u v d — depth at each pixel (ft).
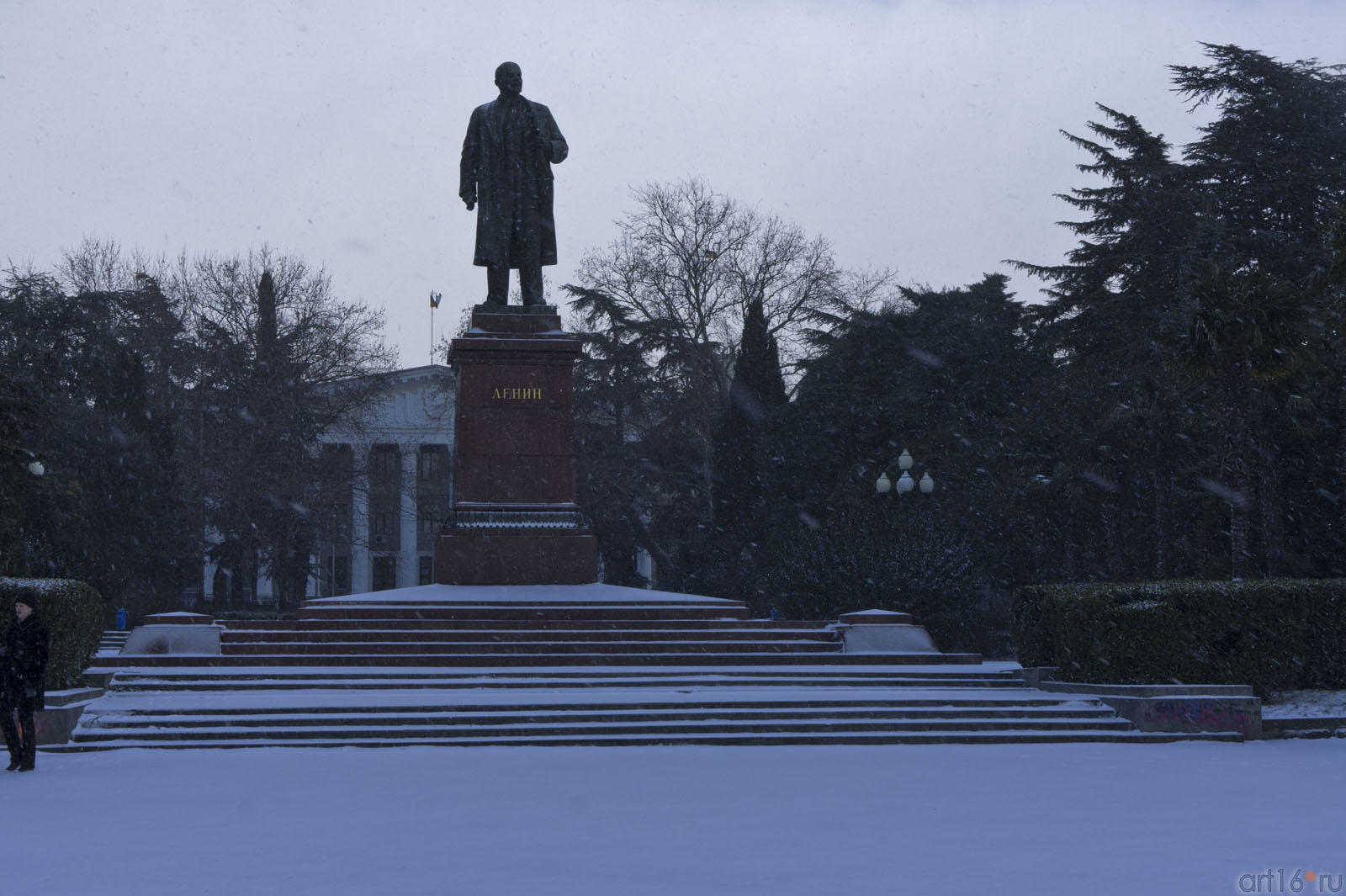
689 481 197.77
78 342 164.55
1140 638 59.21
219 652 62.95
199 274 170.60
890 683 61.93
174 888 21.42
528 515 78.64
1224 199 157.58
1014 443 126.52
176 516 152.66
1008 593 129.18
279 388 161.27
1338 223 80.48
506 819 29.35
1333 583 62.80
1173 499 115.55
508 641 67.26
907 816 29.71
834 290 188.85
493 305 81.82
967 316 176.45
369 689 57.88
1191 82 164.25
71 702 49.83
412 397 230.89
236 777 38.19
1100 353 159.33
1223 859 23.84
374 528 252.62
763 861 23.67
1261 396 102.32
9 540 90.89
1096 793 34.24
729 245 183.73
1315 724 56.03
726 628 70.85
